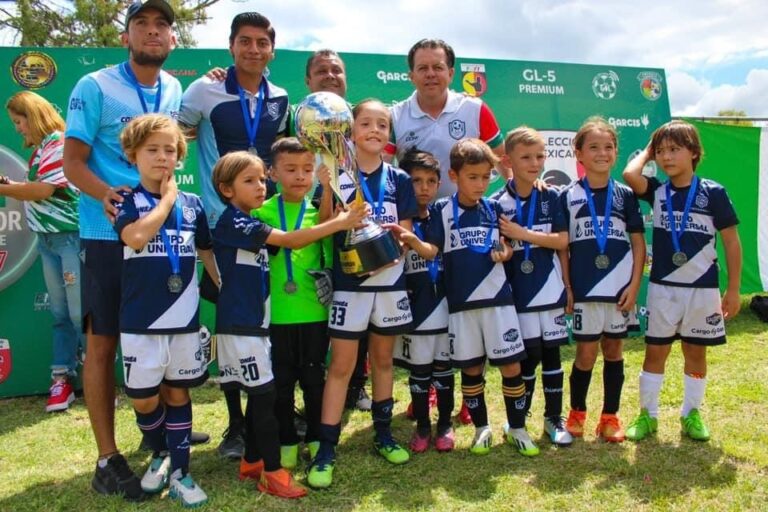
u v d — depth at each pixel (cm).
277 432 288
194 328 279
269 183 343
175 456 281
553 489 289
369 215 306
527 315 334
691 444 338
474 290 322
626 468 309
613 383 350
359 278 303
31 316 473
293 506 276
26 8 1092
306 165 301
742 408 388
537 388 446
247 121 343
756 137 672
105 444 294
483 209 336
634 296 344
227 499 281
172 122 279
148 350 268
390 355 322
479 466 316
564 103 582
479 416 337
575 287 347
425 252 319
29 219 431
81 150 292
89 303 294
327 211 307
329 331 308
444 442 335
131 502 282
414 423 384
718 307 344
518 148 336
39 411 434
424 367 340
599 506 273
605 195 348
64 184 421
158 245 272
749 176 672
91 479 310
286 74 516
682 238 343
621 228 347
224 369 290
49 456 343
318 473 294
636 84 603
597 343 348
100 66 481
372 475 307
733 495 280
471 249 325
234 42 338
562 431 342
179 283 274
